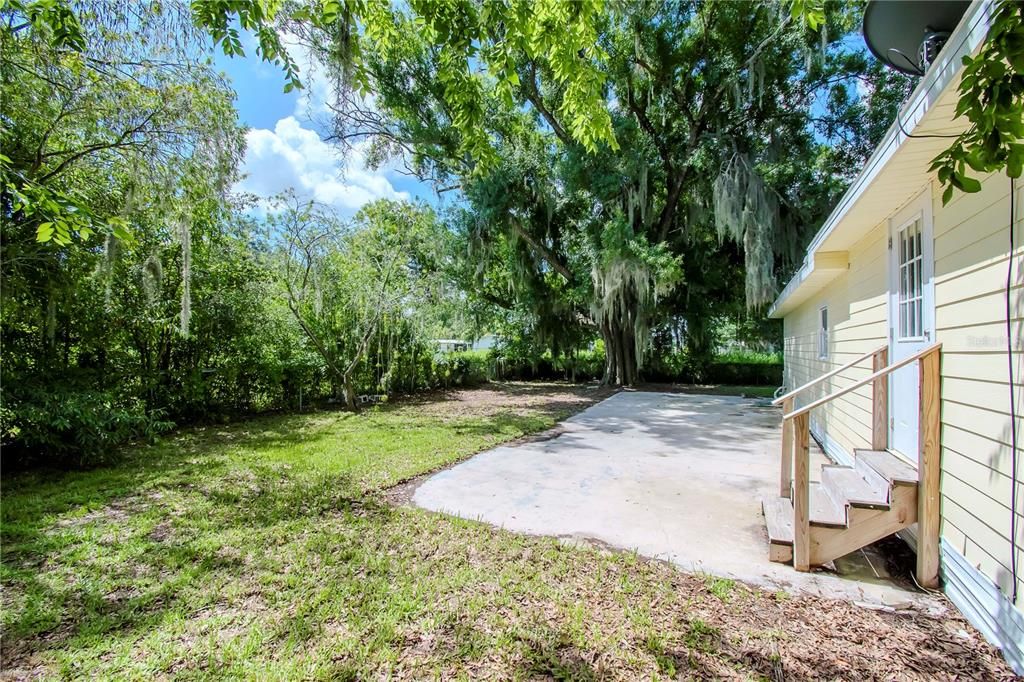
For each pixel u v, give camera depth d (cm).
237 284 783
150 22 391
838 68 1041
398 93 995
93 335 600
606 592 241
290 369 920
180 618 221
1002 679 178
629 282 1152
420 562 276
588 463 511
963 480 226
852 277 454
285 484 431
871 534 257
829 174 1130
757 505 375
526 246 1313
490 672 183
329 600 236
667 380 1570
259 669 185
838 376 508
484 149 361
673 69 1102
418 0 267
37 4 242
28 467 489
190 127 499
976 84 142
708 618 218
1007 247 196
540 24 282
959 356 232
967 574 220
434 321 1243
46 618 220
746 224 991
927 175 264
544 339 1502
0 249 441
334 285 917
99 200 514
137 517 349
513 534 316
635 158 1049
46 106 436
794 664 186
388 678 181
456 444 604
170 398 714
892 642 201
